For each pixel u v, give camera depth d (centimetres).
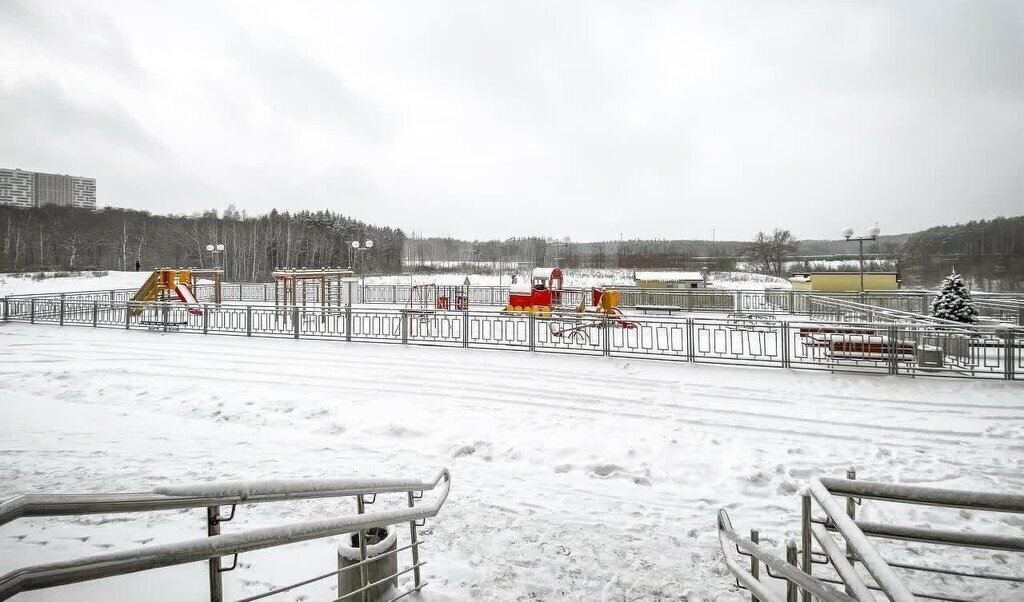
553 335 2012
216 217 10550
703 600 438
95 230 8831
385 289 4075
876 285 3216
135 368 1421
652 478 725
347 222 10081
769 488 694
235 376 1333
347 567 350
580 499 655
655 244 10806
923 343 1359
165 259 8594
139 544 487
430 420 970
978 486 694
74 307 2748
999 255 8012
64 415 974
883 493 288
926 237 9062
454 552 511
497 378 1317
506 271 7688
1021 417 995
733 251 9956
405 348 1741
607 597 440
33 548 471
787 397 1141
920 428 933
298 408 1035
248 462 752
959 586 466
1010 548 272
